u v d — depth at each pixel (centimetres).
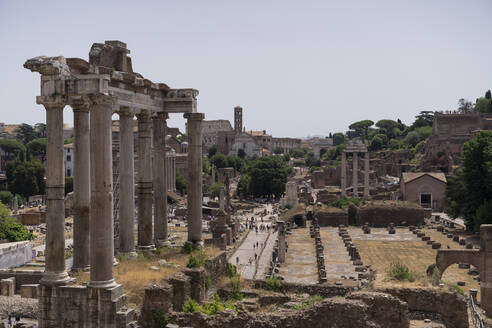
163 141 4075
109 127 2769
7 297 4859
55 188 2794
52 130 2795
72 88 2781
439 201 15738
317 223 13212
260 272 7331
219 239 7556
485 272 5428
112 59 3394
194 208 3988
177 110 3994
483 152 10206
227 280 3681
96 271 2716
